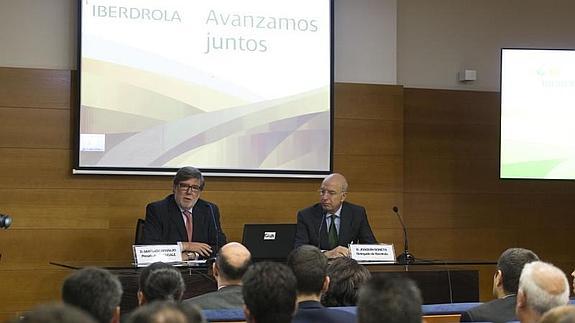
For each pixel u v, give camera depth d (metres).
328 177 5.85
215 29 6.60
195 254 5.36
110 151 6.39
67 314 1.36
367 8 7.06
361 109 7.01
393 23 7.12
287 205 6.77
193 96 6.54
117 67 6.41
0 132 6.27
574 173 6.92
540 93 6.89
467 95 7.42
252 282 2.38
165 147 6.48
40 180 6.32
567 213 7.64
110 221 6.43
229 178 6.66
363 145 7.00
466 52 7.47
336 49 6.98
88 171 6.35
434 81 7.39
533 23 7.63
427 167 7.31
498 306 3.12
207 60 6.57
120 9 6.42
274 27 6.71
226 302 3.28
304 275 2.92
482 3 7.52
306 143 6.76
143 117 6.45
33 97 6.32
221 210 6.63
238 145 6.62
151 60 6.47
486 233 7.43
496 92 7.50
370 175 7.01
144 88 6.45
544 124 6.89
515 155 6.87
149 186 6.50
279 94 6.71
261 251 5.50
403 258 5.70
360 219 5.89
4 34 6.32
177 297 3.01
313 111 6.77
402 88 7.13
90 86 6.36
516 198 7.52
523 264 3.21
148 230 5.62
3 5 6.32
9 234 6.27
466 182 7.40
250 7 6.67
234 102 6.62
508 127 6.87
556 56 6.91
